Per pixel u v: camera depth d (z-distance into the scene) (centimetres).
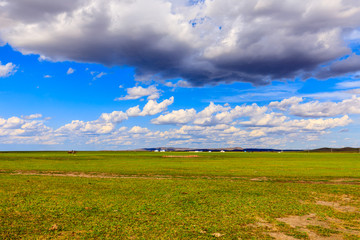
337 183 3416
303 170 5269
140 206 1925
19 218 1580
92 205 1939
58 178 3638
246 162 8306
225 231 1396
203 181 3425
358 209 1941
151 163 7444
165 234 1333
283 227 1479
